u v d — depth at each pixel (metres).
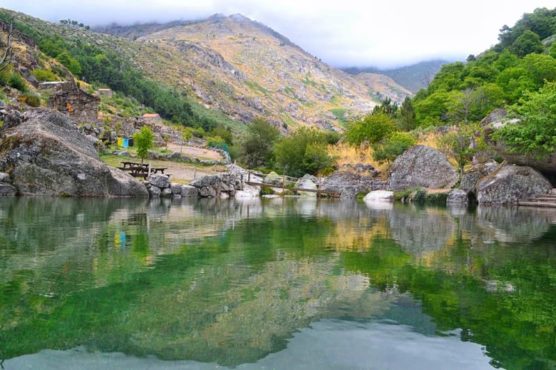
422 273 6.58
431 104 58.28
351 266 6.98
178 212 16.11
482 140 30.67
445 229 12.78
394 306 4.93
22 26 98.06
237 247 8.62
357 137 43.97
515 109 27.48
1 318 4.27
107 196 22.08
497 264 7.38
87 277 5.84
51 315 4.38
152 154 36.56
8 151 20.75
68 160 21.22
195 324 4.23
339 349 3.76
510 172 25.70
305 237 10.39
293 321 4.38
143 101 112.44
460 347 3.86
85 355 3.53
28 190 20.59
